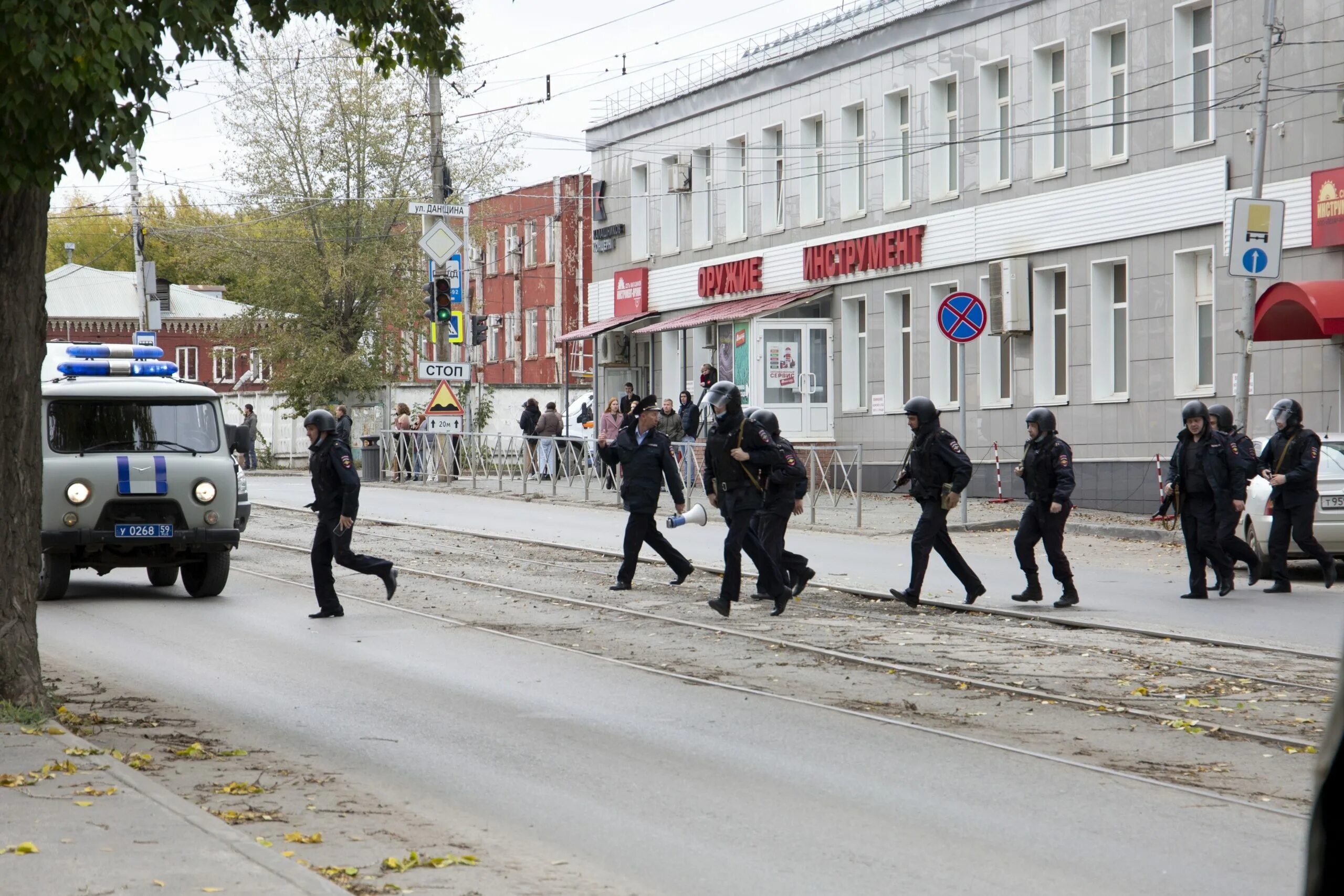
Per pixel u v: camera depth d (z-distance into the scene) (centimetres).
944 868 829
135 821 859
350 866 823
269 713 1294
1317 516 2325
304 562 2612
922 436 1986
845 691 1399
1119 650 1622
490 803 981
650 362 5444
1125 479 3519
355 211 6794
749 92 4900
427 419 4503
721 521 3453
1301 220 3081
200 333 10406
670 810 962
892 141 4338
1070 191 3681
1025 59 3819
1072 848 870
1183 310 3397
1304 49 3078
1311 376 3052
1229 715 1268
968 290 4025
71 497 2044
